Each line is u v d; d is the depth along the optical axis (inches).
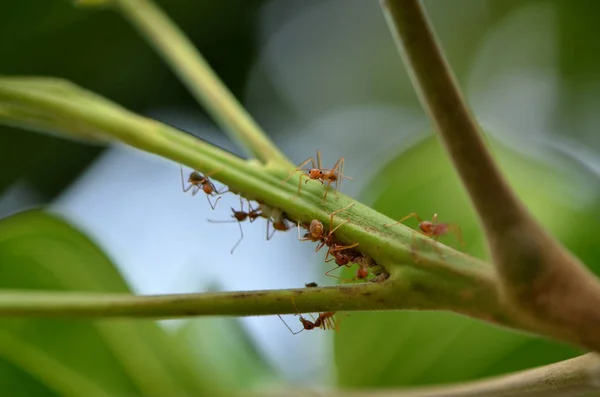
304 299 11.8
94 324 16.7
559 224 15.6
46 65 19.8
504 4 22.8
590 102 20.9
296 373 17.1
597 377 11.7
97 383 16.5
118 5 15.2
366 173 17.0
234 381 17.0
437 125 11.1
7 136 19.5
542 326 11.2
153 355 16.8
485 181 11.0
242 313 12.0
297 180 12.3
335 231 12.0
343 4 24.4
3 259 16.6
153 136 12.7
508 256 11.1
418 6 11.0
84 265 16.8
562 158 16.5
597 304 11.1
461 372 15.6
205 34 21.5
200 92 14.1
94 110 12.9
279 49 23.8
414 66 11.0
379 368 16.0
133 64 20.0
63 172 20.1
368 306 11.8
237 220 13.7
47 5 19.2
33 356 16.4
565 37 21.3
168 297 12.2
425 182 16.2
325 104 24.4
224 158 12.5
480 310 11.5
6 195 19.9
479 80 23.1
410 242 11.8
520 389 12.1
